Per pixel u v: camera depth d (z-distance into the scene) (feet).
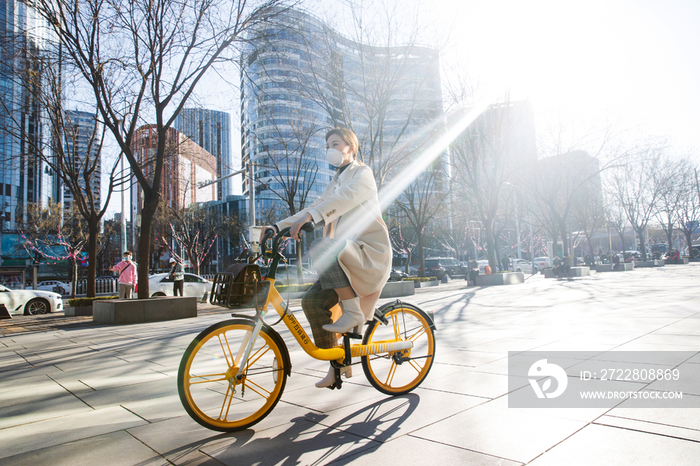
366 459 6.32
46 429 8.18
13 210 135.95
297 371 12.44
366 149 54.13
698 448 6.02
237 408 8.61
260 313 7.79
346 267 8.09
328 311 8.55
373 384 9.35
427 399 9.12
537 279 80.07
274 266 8.09
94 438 7.57
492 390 9.40
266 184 60.34
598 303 27.53
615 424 7.07
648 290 37.06
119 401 10.15
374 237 8.74
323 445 6.92
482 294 42.96
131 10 31.07
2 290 42.09
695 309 21.34
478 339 16.03
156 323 29.84
